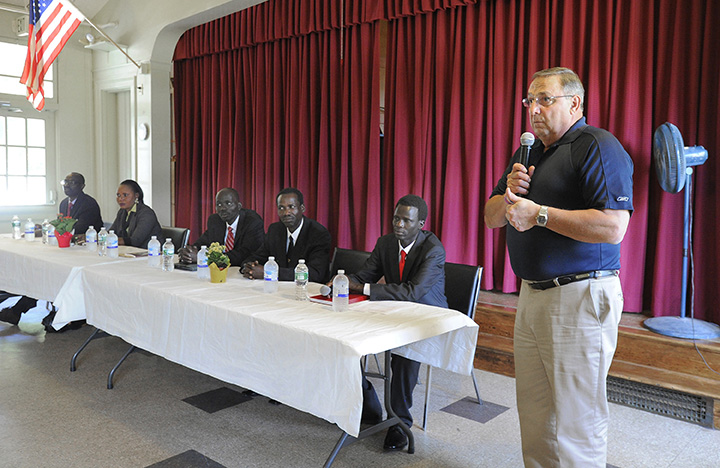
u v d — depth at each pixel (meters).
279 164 5.71
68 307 3.31
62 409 2.88
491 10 4.18
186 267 3.41
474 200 4.29
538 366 1.95
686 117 3.41
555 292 1.86
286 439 2.60
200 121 6.57
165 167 6.72
